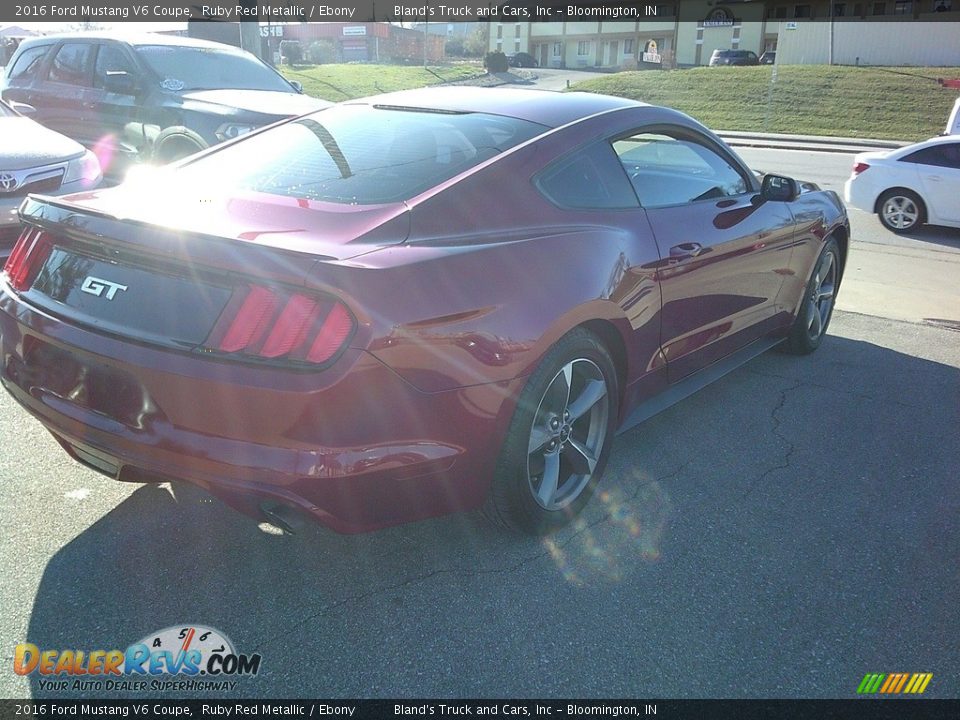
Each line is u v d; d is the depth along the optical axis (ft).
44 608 8.28
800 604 8.78
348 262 7.61
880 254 30.91
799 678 7.71
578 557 9.50
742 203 13.03
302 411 7.39
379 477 7.82
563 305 9.03
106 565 8.99
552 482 9.68
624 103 11.96
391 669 7.66
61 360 8.63
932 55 132.16
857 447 12.68
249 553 9.33
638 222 10.75
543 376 9.00
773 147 73.72
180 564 9.06
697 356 12.46
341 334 7.41
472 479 8.65
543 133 10.48
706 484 11.36
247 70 28.40
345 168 9.96
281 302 7.47
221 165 10.72
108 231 8.29
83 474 10.95
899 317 20.57
